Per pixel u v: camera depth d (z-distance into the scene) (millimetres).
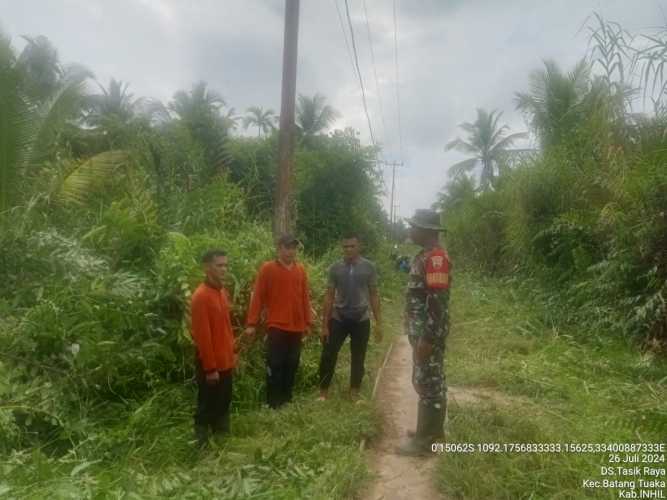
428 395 4465
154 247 6512
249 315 5465
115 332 4984
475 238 18703
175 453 4082
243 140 16469
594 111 9648
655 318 7141
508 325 9477
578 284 8977
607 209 8227
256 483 3502
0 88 7594
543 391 5953
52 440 3969
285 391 5594
